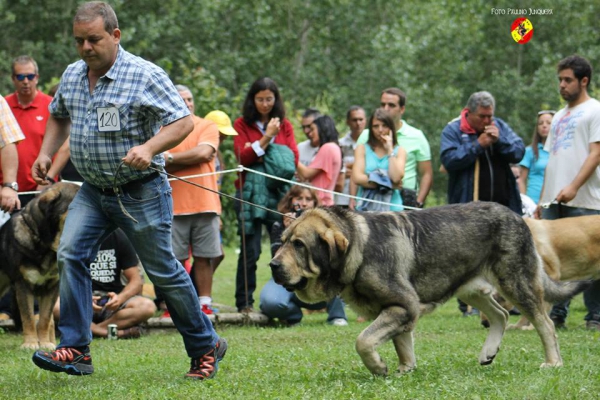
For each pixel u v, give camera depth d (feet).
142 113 20.18
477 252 23.57
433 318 39.29
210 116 38.40
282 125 39.22
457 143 36.19
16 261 28.50
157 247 20.79
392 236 22.15
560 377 20.39
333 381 21.18
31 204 28.50
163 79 20.29
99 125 20.08
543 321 24.07
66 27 103.71
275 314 36.32
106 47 19.90
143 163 19.38
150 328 34.09
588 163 34.45
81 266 20.89
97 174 20.43
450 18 128.26
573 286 24.76
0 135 29.43
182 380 21.45
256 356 25.71
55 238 27.96
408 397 18.90
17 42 103.86
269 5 123.44
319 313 42.96
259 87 38.24
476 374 21.97
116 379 21.91
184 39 107.14
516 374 21.91
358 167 37.93
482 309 24.57
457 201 36.76
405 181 40.73
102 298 33.27
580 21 118.73
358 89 117.70
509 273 23.88
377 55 118.32
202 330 21.59
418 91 115.14
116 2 101.14
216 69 106.73
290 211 35.83
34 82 34.50
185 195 34.71
